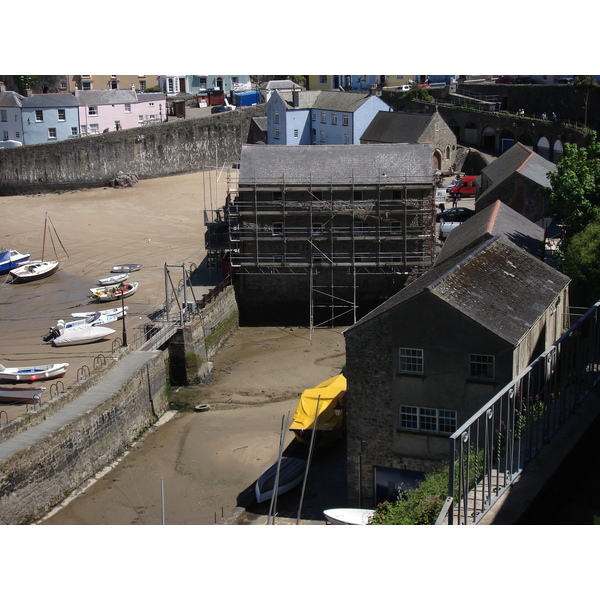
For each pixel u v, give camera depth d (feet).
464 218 267.39
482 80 397.39
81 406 150.51
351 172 220.84
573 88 321.93
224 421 170.81
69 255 272.31
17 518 129.59
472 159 327.06
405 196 218.38
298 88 439.22
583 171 175.94
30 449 132.36
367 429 121.60
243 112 393.09
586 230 164.55
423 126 317.22
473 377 114.42
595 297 153.69
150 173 369.71
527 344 118.73
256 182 218.79
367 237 220.64
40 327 208.85
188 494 141.59
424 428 118.73
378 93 398.83
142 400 168.66
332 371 195.21
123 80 447.01
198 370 191.42
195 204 332.39
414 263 221.05
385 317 116.88
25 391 160.66
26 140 369.71
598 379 91.20
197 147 380.99
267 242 223.30
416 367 117.19
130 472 150.30
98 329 195.83
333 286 225.35
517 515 69.72
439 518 65.10
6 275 257.34
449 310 113.39
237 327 227.20
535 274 133.18
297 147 227.40
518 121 323.57
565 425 83.30
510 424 80.28
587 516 75.46
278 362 201.98
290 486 135.13
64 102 370.12
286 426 155.12
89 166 352.49
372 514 106.83
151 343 182.60
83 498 140.77
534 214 223.92
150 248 277.64
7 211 324.19
